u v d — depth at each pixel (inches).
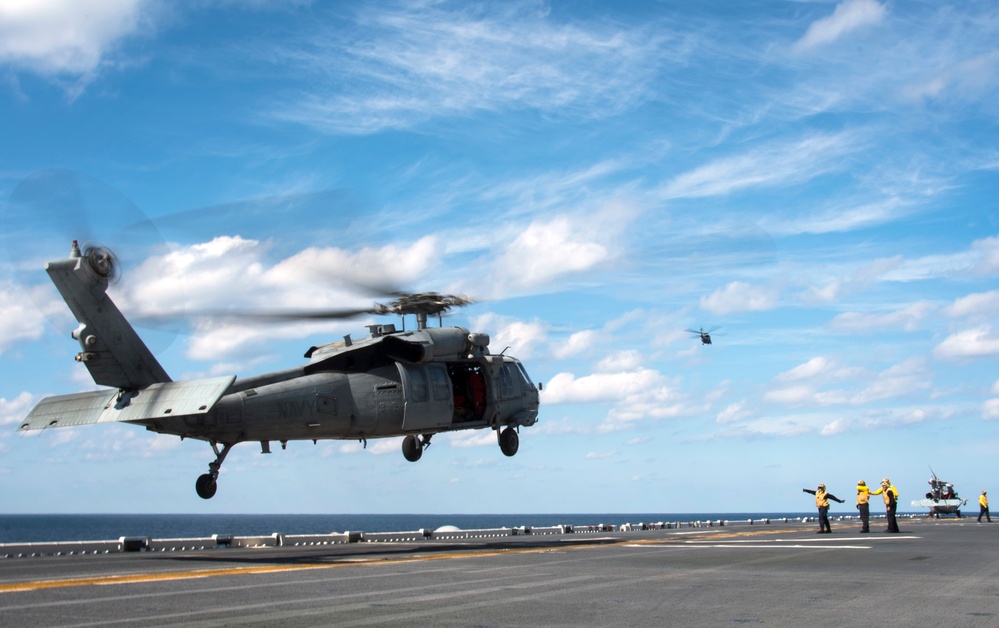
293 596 434.6
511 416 1066.7
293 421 856.9
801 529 1386.6
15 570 576.7
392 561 672.4
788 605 418.3
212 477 834.2
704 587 493.4
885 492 1231.5
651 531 1347.2
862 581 532.1
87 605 393.1
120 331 756.6
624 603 420.2
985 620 373.4
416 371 948.6
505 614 378.9
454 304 987.9
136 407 722.8
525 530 1266.0
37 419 768.9
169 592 446.0
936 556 741.9
